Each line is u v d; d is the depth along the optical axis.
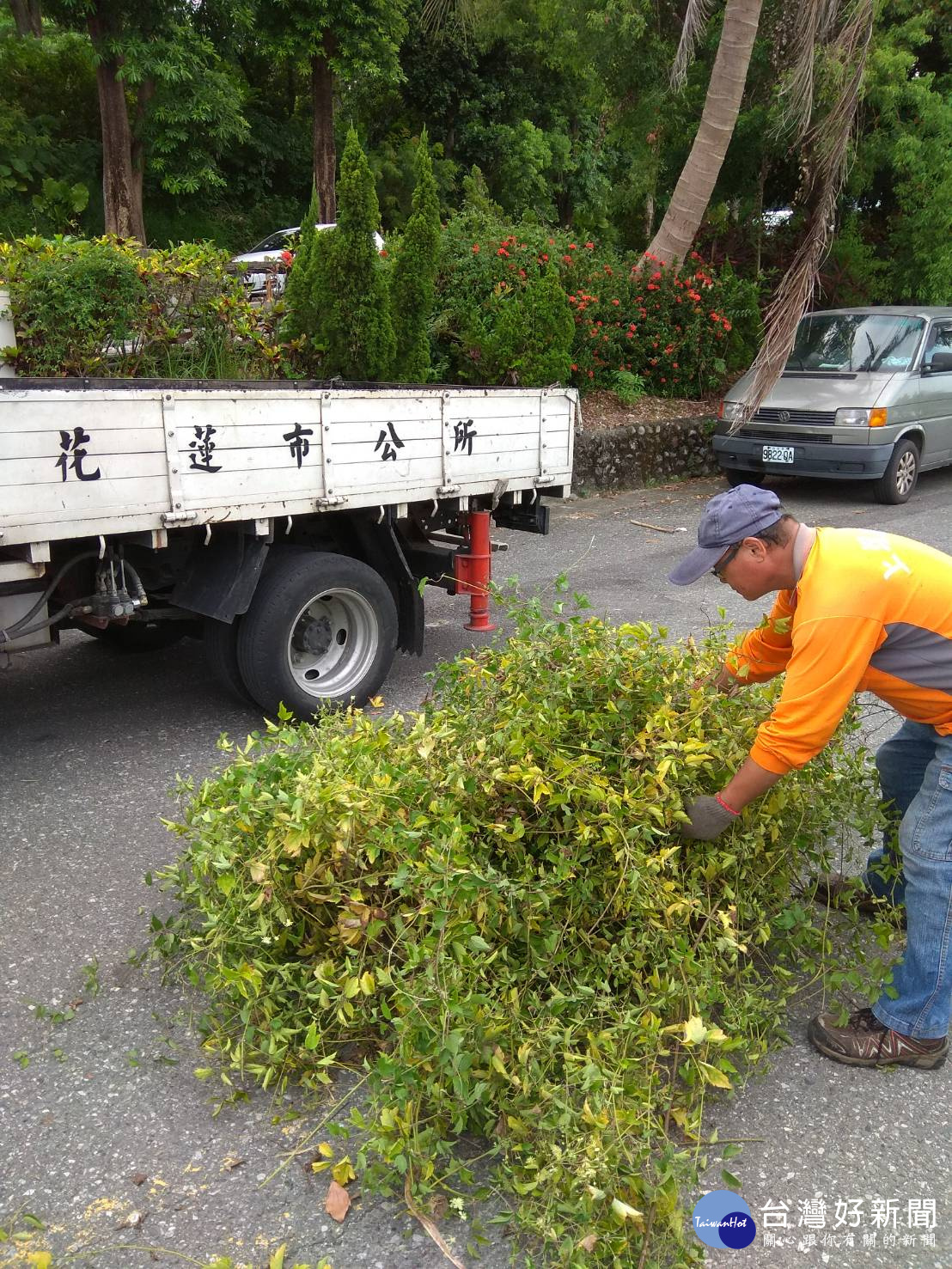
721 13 12.95
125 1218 2.23
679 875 2.72
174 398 4.12
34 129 18.39
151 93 16.00
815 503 10.79
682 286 12.73
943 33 14.88
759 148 13.97
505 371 10.32
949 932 2.58
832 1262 2.15
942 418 11.05
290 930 2.72
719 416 11.43
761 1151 2.44
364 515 5.15
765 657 2.94
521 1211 2.11
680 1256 2.07
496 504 5.92
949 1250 2.20
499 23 15.76
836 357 10.94
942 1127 2.54
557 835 2.70
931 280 14.62
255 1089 2.62
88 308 6.02
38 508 3.80
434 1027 2.20
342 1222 2.23
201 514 4.30
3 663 4.29
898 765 3.04
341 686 5.10
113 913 3.41
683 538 9.38
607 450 11.41
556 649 3.13
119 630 5.75
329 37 17.44
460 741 2.91
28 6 19.89
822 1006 2.96
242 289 7.05
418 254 8.30
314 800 2.61
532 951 2.54
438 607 7.21
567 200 23.80
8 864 3.71
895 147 13.88
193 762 4.61
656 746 2.71
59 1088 2.62
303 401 4.59
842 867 3.64
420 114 22.02
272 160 21.11
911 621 2.43
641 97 13.71
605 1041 2.32
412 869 2.47
